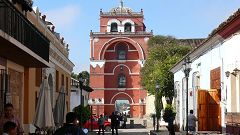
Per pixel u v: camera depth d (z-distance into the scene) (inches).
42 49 795.4
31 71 913.5
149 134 1685.5
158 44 2699.3
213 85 952.9
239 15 673.0
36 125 703.1
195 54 1135.6
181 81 1412.4
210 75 983.6
